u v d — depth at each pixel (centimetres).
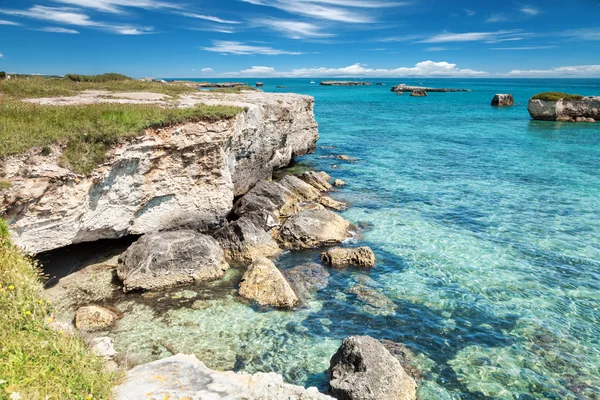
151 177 1941
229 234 2089
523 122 7538
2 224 1226
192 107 2333
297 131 4197
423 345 1402
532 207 2789
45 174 1485
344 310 1606
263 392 857
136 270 1700
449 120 7825
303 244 2159
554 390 1204
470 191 3166
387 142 5362
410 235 2322
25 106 1977
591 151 4734
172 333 1429
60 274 1777
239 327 1479
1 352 764
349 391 1098
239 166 2731
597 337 1445
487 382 1234
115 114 1927
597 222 2505
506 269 1931
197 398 809
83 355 880
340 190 3191
